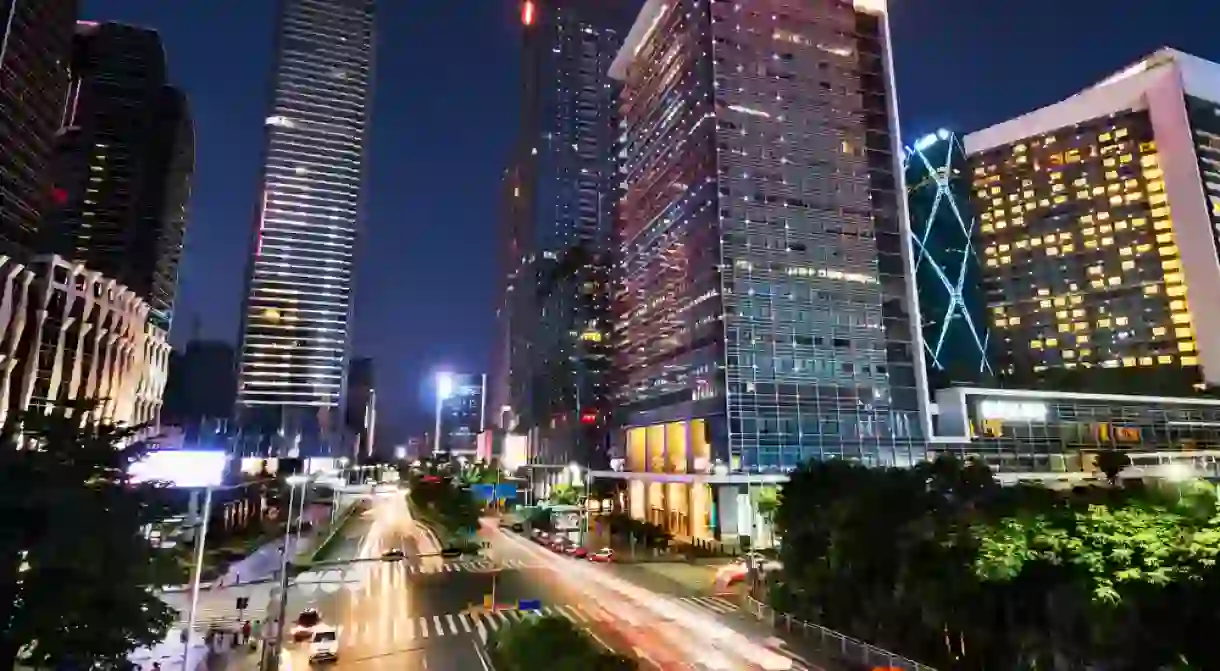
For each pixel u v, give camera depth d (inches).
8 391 2664.9
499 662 1191.6
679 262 3907.5
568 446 7337.6
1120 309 6432.1
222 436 5762.8
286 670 1366.9
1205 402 4343.0
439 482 4734.3
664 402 4003.4
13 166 4404.5
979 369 6496.1
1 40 4244.6
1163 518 1252.5
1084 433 4020.7
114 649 825.5
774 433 3282.5
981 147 7613.2
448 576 2481.5
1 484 785.6
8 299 2662.4
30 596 756.6
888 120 4023.1
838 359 3508.9
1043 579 1237.1
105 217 6579.7
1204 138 6264.8
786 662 1409.9
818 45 3949.3
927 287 6801.2
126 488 946.1
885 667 1330.0
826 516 1697.8
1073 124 7071.9
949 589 1327.5
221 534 3257.9
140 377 3789.4
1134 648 1075.3
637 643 1561.3
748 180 3572.8
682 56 4092.0
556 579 2437.3
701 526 3390.7
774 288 3481.8
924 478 1640.0
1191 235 6082.7
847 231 3720.5
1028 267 7022.6
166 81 7519.7
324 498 5693.9
